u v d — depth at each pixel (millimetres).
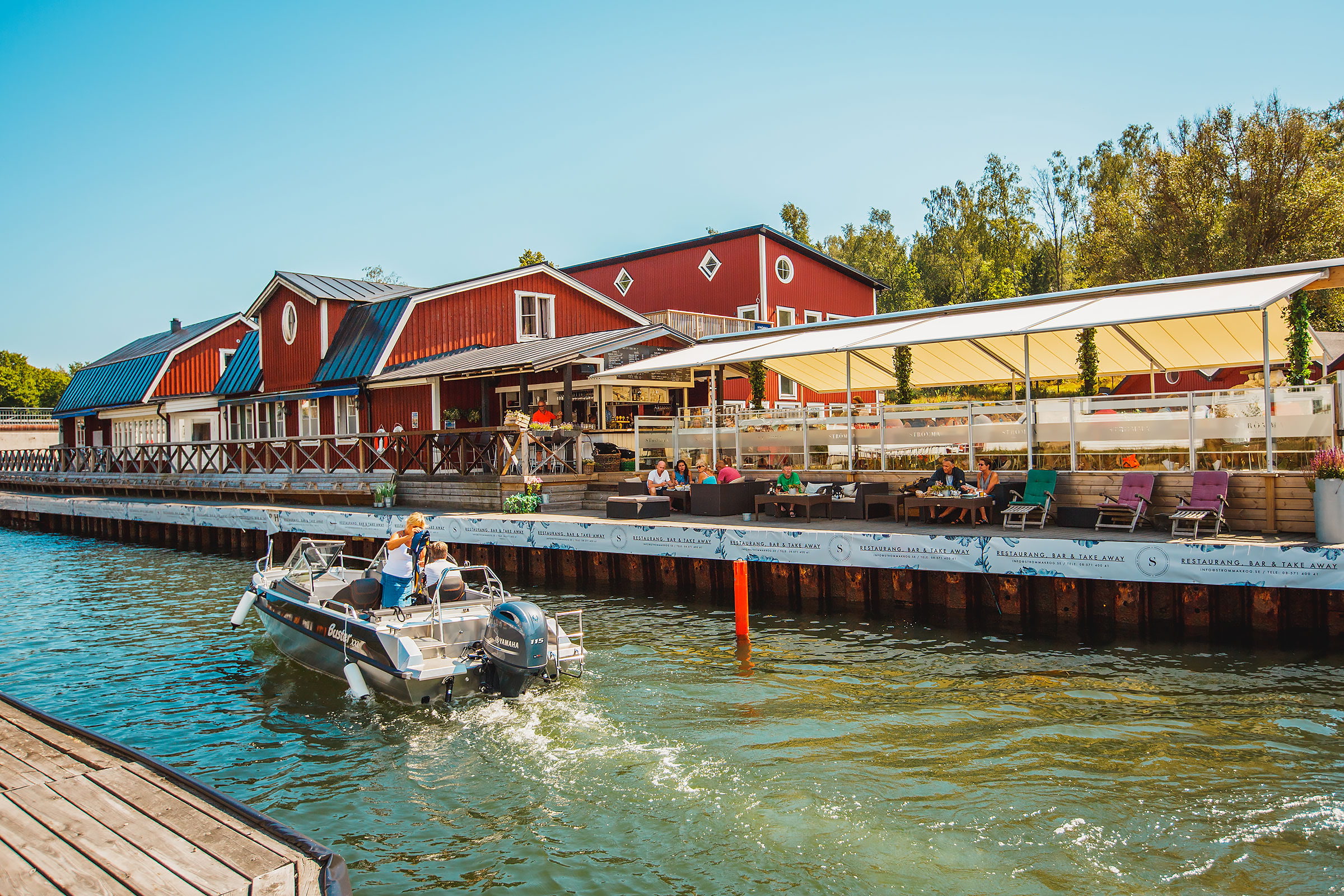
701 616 13852
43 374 87062
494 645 9664
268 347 31859
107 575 20906
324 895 3941
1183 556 11172
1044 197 61812
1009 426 15398
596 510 19672
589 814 7020
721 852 6340
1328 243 29797
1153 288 15922
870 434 17188
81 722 9750
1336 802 6734
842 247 78625
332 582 12852
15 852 4438
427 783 7746
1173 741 8008
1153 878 5805
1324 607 10883
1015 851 6195
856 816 6785
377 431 27125
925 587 13320
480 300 28281
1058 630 12102
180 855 4391
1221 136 33750
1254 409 12930
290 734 9172
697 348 21219
